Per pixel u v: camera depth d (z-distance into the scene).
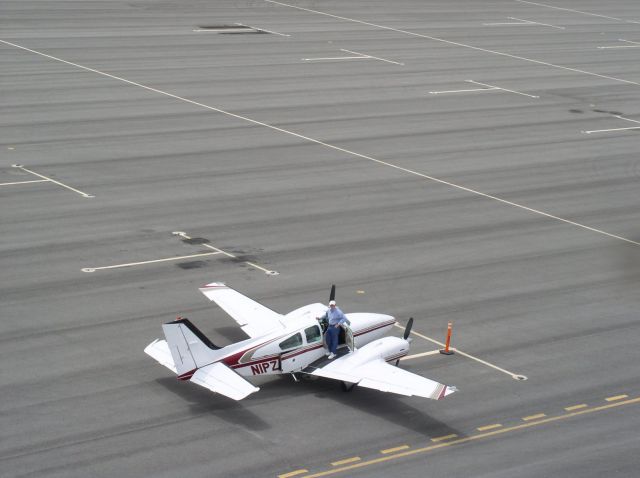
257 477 28.47
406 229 53.41
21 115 71.38
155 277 44.25
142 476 28.17
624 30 136.62
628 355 38.94
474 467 29.72
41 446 29.56
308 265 47.00
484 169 66.62
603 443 31.67
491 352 38.59
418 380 32.47
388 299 43.47
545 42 122.25
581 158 71.12
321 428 31.84
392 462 29.83
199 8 127.56
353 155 67.56
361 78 93.19
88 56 93.44
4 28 103.94
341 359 34.62
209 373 31.97
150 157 63.59
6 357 35.50
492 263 49.03
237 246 48.97
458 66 102.75
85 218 51.53
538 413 33.69
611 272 48.66
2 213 51.41
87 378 34.34
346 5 140.00
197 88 84.12
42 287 42.28
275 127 73.50
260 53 101.12
